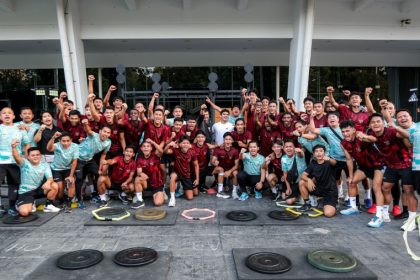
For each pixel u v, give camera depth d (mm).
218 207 5004
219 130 6695
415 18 11188
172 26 10734
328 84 14562
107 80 13773
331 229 3990
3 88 13734
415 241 3590
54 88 13656
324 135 5160
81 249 3408
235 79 13766
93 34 10602
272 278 2684
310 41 10164
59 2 9578
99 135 5219
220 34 10797
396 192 4566
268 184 5633
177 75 13727
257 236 3752
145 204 5172
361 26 11133
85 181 5809
